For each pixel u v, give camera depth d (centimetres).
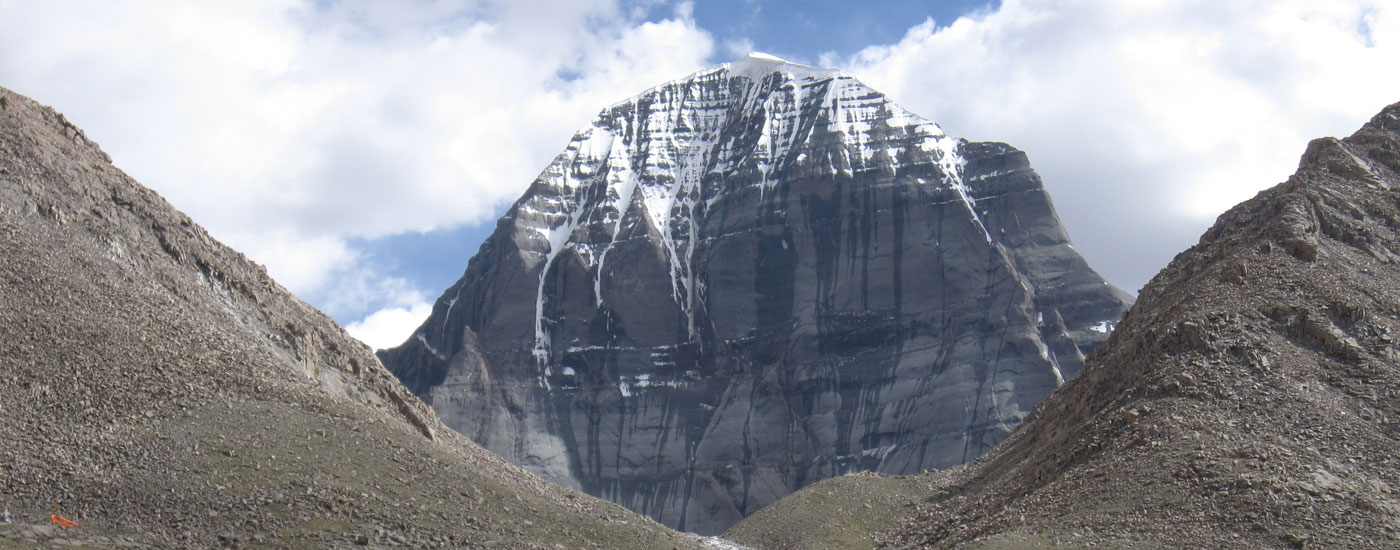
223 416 10350
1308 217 14188
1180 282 14612
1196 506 10175
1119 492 10712
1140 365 12875
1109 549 9844
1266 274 13275
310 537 9100
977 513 12912
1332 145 15625
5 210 11544
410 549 9294
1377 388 11638
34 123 12912
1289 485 10194
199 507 9162
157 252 12375
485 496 10550
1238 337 12362
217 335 11500
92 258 11619
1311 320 12406
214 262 12794
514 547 9806
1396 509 9950
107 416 9912
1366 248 14000
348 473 10081
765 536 14412
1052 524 10619
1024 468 13312
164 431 9925
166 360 10800
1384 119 16275
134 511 8969
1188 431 11256
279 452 10050
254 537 8975
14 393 9800
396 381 13350
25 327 10450
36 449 9319
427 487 10319
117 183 12912
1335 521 9756
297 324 12706
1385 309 12762
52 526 8531
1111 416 12206
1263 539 9644
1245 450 10744
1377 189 15000
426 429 12462
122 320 11006
